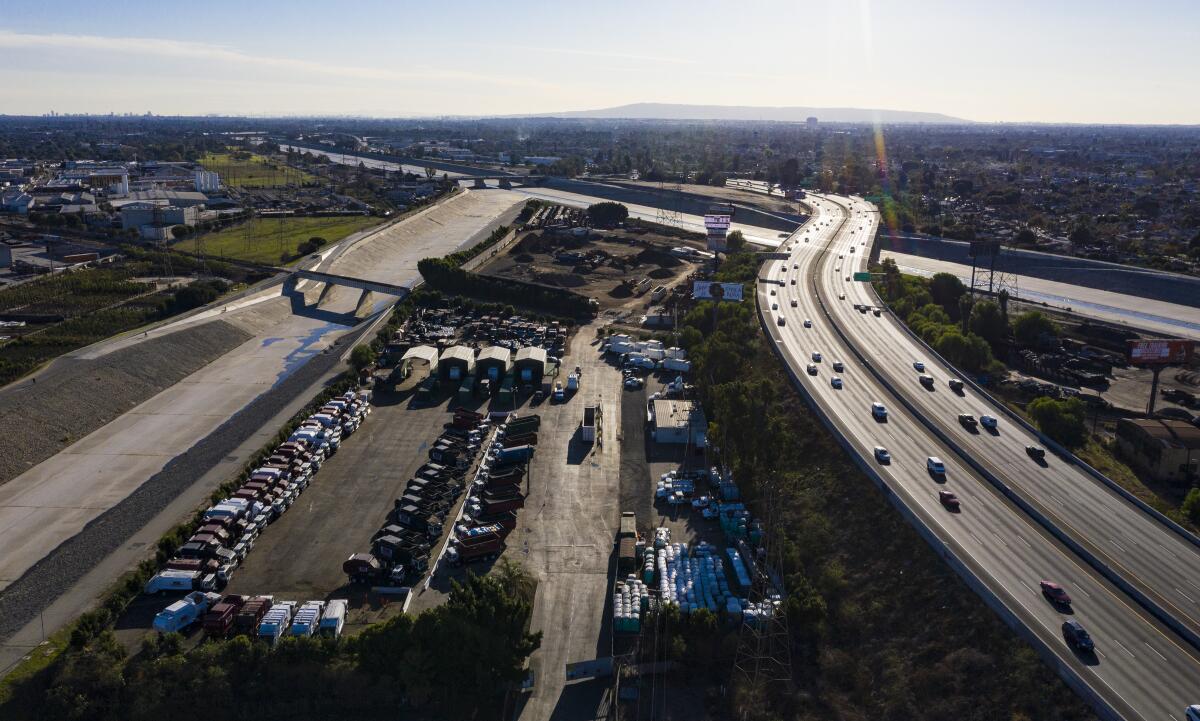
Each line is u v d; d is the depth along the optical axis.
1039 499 95.31
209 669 75.25
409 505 105.75
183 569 90.25
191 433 134.75
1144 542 86.00
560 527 104.69
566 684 78.06
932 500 95.50
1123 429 124.56
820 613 83.12
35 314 197.25
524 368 155.25
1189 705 62.47
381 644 77.31
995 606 74.94
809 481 108.00
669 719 73.44
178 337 174.25
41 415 132.00
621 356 174.00
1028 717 65.81
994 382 152.50
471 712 75.31
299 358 176.88
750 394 119.81
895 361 149.62
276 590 90.12
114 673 74.25
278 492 108.88
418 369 166.12
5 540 100.25
